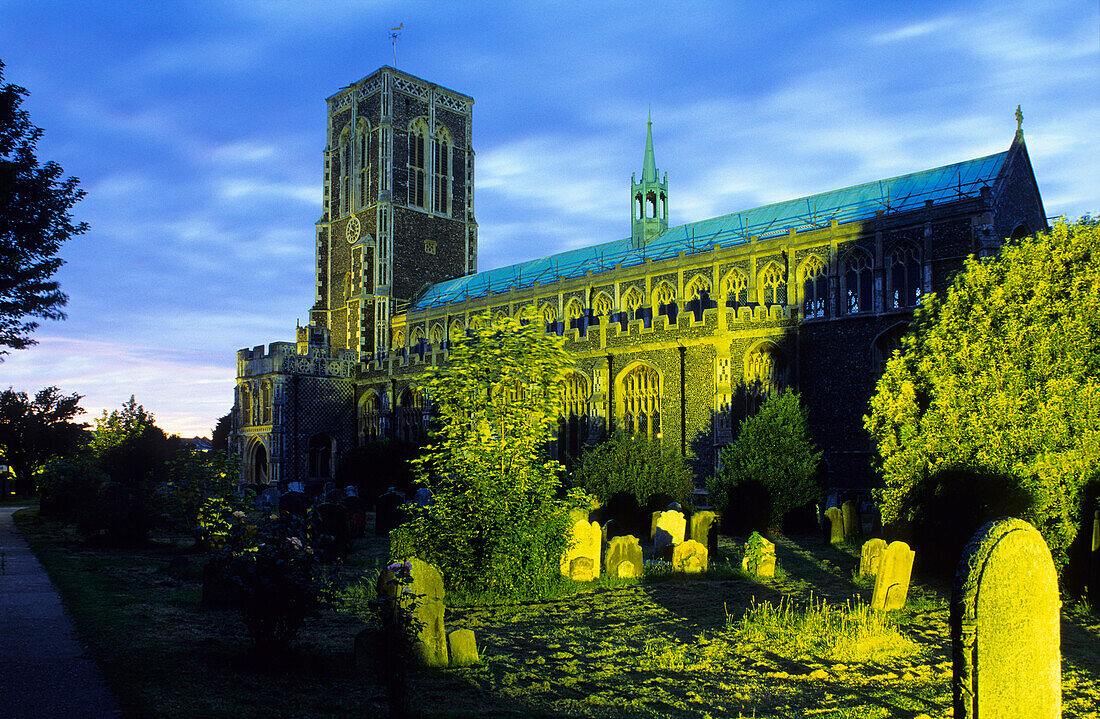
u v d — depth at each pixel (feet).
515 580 61.05
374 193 286.66
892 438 74.59
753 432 115.75
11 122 81.15
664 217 230.48
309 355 252.42
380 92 287.89
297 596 40.34
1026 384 65.67
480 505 61.31
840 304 157.79
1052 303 67.21
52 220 85.15
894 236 150.20
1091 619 54.03
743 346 157.58
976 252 138.82
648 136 233.35
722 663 42.22
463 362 65.46
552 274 240.12
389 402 243.81
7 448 248.73
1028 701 26.76
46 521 136.77
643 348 172.86
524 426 64.80
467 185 309.83
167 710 32.76
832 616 52.60
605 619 53.98
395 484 174.91
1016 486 63.16
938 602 58.13
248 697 34.88
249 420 258.78
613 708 34.53
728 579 71.00
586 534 73.77
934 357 71.67
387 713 33.17
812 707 34.86
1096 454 61.82
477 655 42.24
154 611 54.70
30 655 41.91
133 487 101.40
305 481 242.78
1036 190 158.92
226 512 84.43
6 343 92.17
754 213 201.36
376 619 36.73
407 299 285.02
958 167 165.37
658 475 115.14
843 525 101.50
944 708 34.58
